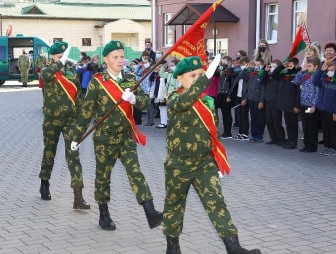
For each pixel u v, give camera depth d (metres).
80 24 42.97
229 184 8.02
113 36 43.12
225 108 12.64
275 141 11.76
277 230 5.88
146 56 15.30
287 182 8.16
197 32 5.18
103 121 5.68
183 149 4.54
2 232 5.89
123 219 6.33
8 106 20.95
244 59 12.41
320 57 10.87
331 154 10.37
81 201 6.72
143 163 9.82
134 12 44.66
